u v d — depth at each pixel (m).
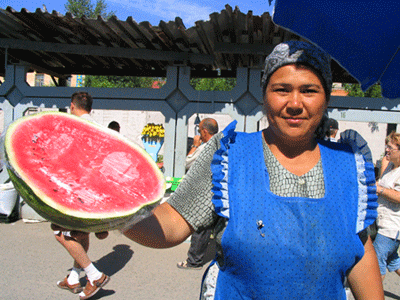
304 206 1.17
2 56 6.68
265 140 1.33
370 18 1.17
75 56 6.84
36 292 3.78
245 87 5.57
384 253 3.64
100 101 5.92
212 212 1.28
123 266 4.59
